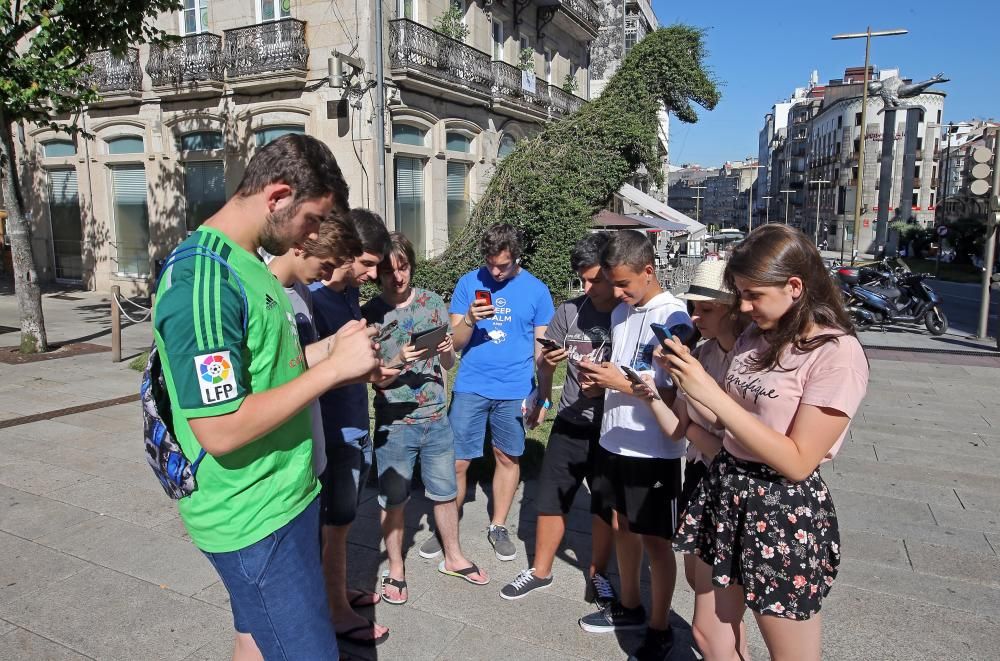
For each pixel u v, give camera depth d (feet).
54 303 53.16
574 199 41.14
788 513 6.46
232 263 5.75
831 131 264.72
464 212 62.28
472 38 61.87
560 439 10.87
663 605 9.34
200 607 10.66
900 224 198.90
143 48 54.19
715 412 6.26
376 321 11.00
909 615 10.61
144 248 59.16
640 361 9.22
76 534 13.15
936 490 15.89
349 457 9.70
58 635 9.87
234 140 52.26
